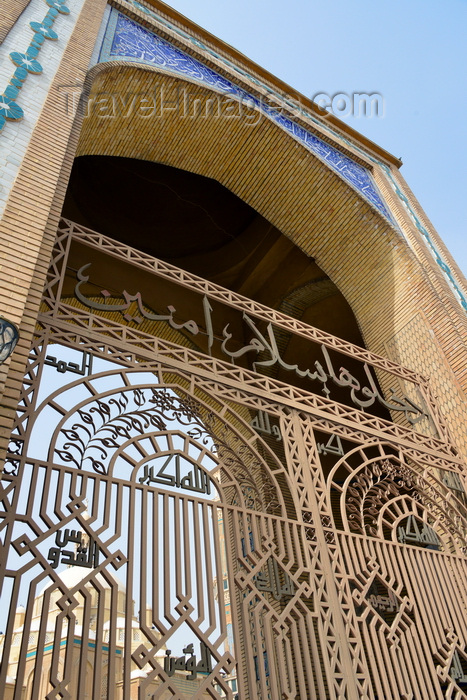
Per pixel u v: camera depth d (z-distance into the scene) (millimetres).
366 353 6102
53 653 2471
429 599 4461
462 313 6629
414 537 4836
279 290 10703
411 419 6258
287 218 7676
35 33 4707
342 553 4219
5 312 2719
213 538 3447
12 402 2758
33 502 2805
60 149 3832
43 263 3391
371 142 8703
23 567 2576
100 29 5754
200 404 4105
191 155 6871
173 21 7211
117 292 9805
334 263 7777
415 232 7449
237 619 3279
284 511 3992
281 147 7191
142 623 2836
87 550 2859
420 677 3910
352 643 3711
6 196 3221
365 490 4793
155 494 3342
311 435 4746
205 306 4844
